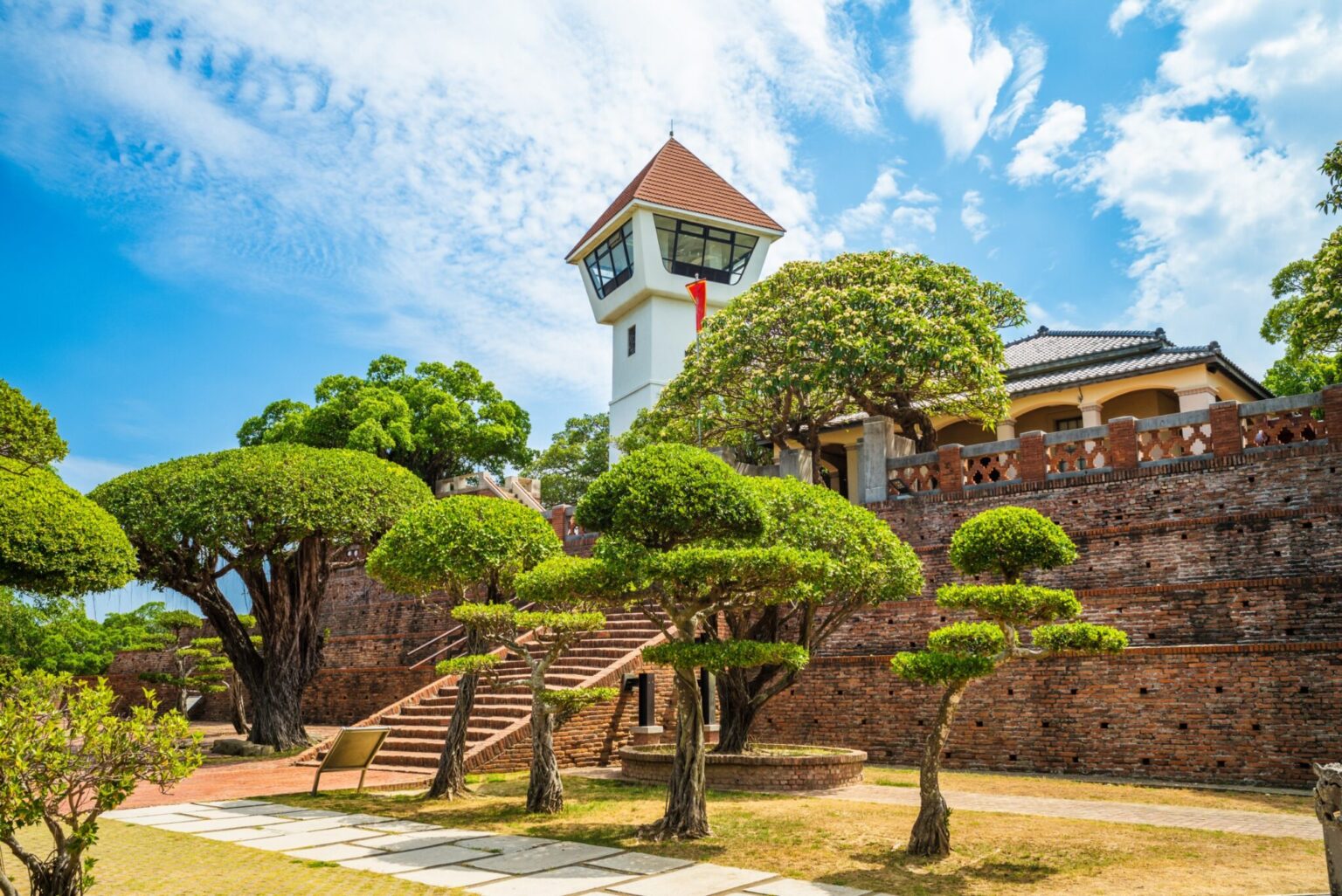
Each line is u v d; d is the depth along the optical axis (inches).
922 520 799.1
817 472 995.9
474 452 1750.7
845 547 558.9
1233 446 670.5
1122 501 707.4
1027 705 665.6
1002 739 669.9
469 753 626.8
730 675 632.4
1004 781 600.1
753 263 1736.0
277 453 850.8
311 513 804.0
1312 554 614.5
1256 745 581.0
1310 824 438.9
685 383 1016.9
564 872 350.0
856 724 733.9
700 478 421.4
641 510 414.6
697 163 1755.7
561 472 1865.2
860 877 345.1
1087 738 639.1
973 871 353.7
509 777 612.7
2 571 625.9
